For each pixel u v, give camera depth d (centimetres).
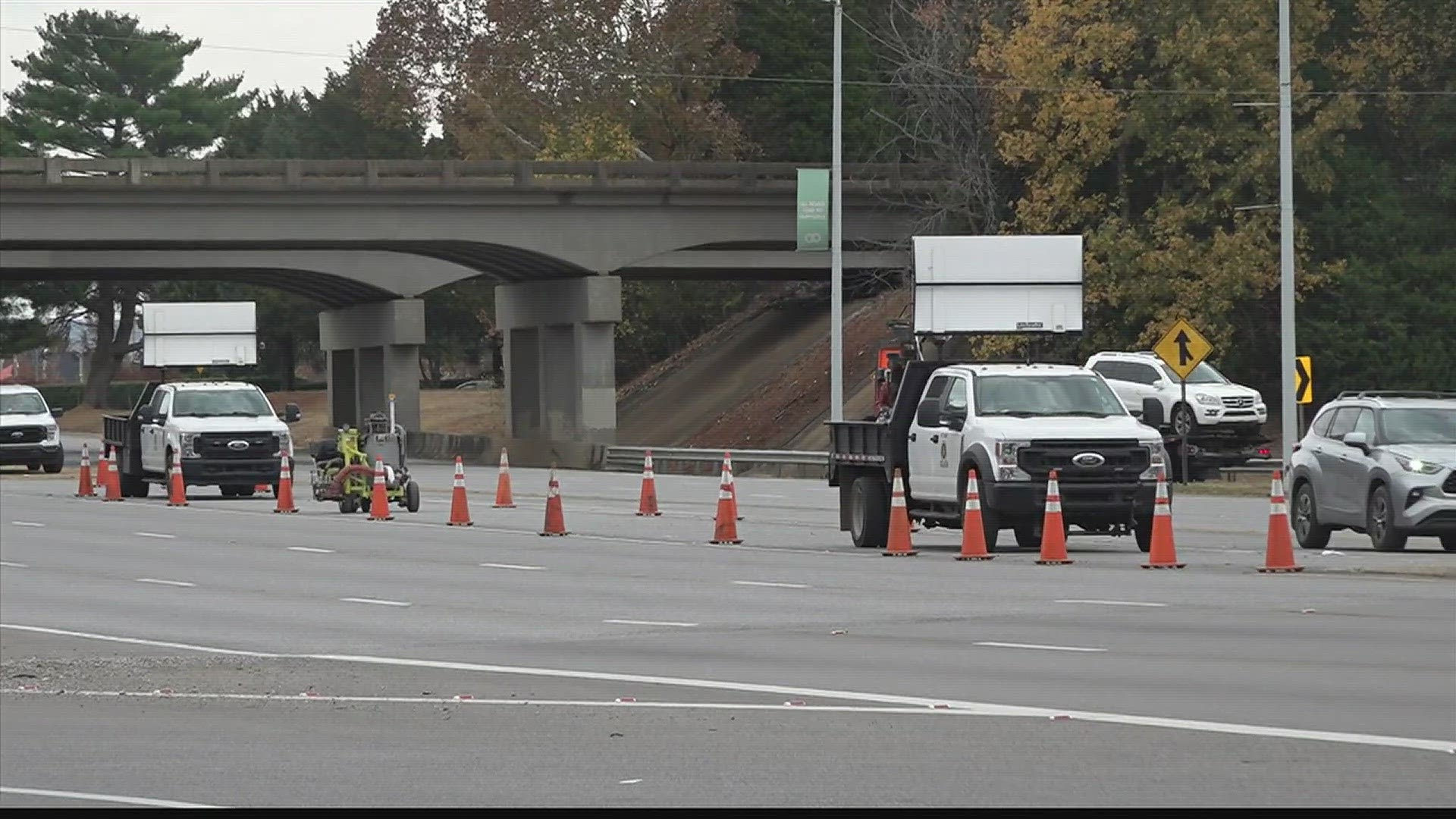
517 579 6462
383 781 3053
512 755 3262
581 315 19525
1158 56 16762
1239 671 4034
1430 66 17425
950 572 6384
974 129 18825
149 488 12025
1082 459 6856
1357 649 4338
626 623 5197
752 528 8750
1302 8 16912
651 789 2938
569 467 18575
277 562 7219
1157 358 13462
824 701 3753
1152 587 5781
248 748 3394
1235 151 16725
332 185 18150
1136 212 17650
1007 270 12406
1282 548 6178
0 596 6259
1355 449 7169
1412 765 3011
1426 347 16500
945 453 7181
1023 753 3164
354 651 4762
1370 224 16788
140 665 4578
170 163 17650
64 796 2980
